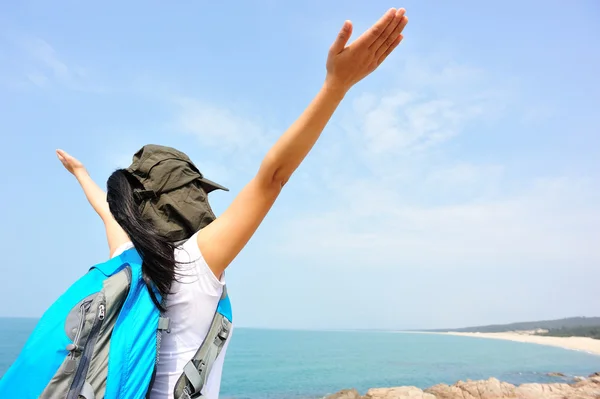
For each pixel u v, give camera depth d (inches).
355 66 60.6
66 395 49.5
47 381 49.3
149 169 68.6
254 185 65.0
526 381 1146.0
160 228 64.9
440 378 1262.3
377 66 62.8
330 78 61.9
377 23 56.9
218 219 65.6
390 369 1535.4
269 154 63.9
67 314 52.9
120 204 63.0
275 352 2529.5
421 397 679.7
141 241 59.9
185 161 72.5
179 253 62.6
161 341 60.2
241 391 1088.8
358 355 2214.6
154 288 58.7
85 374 50.8
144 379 54.2
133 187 69.8
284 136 63.4
